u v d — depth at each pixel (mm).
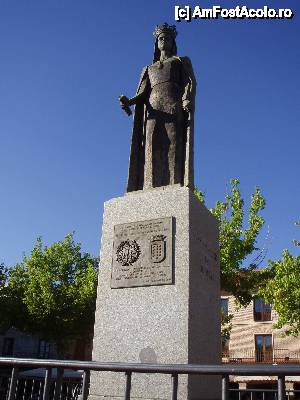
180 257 5863
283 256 22328
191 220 6137
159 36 8273
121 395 5281
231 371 2959
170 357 5344
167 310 5613
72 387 7738
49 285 30203
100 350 5758
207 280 6297
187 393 4988
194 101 7691
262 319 33500
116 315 5883
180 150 7367
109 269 6234
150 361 5418
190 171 7125
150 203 6391
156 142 7402
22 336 40781
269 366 2891
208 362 5770
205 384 5406
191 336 5453
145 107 7816
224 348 33688
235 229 21734
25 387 6168
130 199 6574
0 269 32281
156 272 5887
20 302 30719
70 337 30297
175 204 6227
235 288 21422
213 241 6852
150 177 7234
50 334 29953
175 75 7797
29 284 31000
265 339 32938
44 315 29328
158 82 7754
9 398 3420
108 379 5426
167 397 5039
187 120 7566
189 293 5625
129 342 5645
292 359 31500
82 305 29250
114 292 6047
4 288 31391
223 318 21562
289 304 21156
